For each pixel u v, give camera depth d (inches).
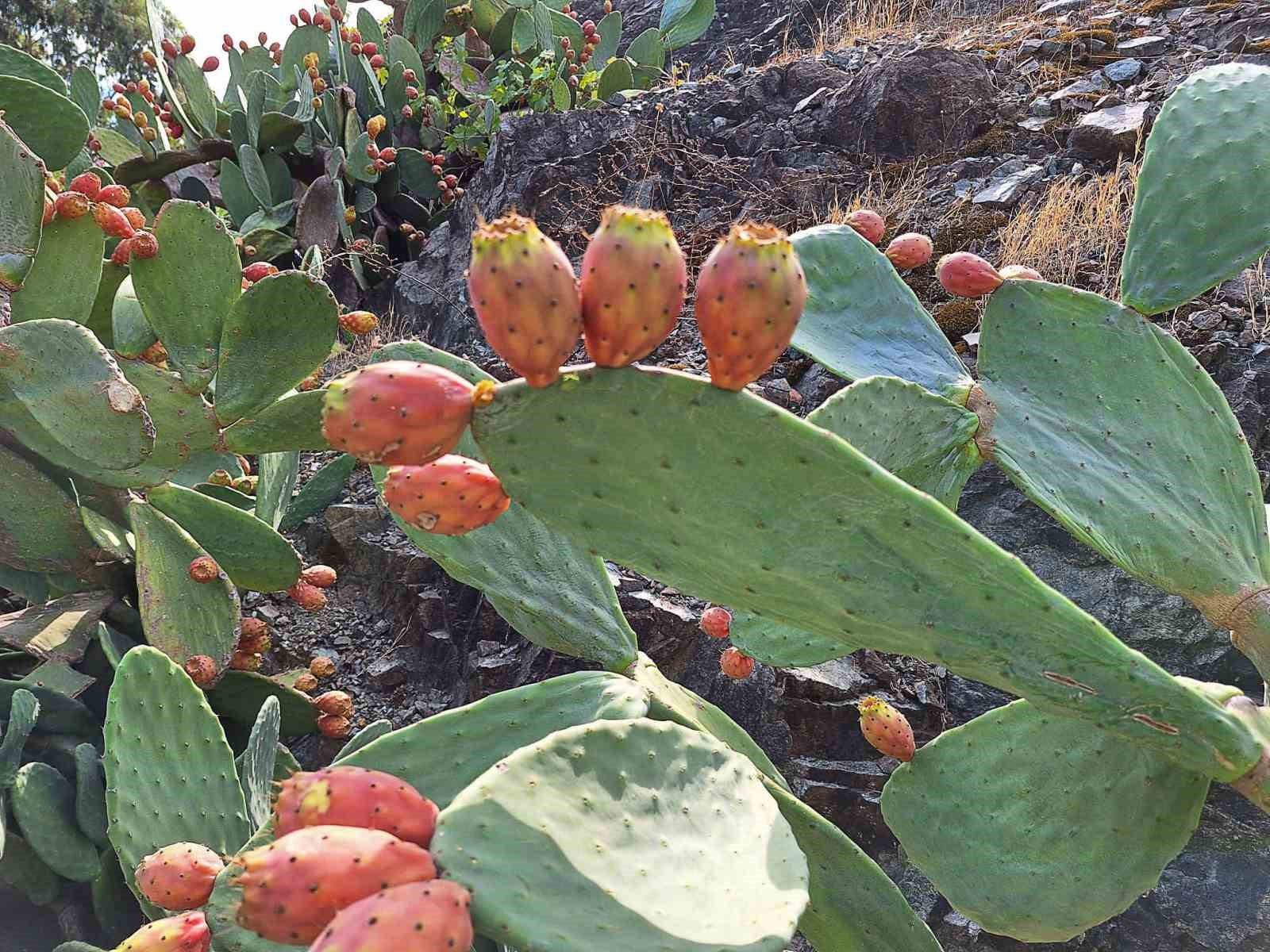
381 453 17.1
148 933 20.1
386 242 89.4
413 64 97.3
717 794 20.8
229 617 40.6
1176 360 29.8
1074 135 63.9
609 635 30.1
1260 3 75.2
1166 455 29.3
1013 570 19.1
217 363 42.3
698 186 71.9
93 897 34.7
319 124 93.5
